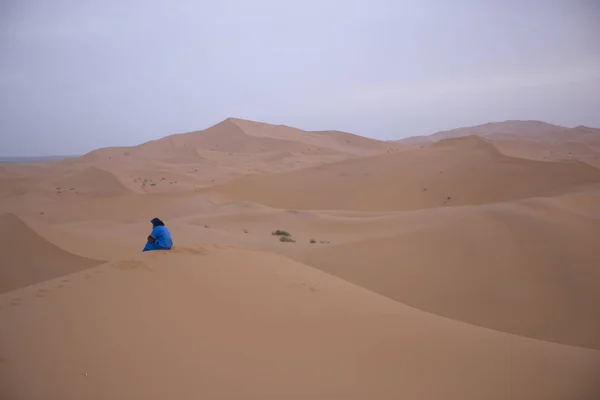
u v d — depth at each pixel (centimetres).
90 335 500
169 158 14512
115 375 433
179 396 416
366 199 6356
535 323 1370
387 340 619
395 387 496
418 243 2025
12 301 586
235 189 7412
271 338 571
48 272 1467
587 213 2553
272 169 10850
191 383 440
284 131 18825
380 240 2111
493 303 1500
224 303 654
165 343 508
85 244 1830
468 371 556
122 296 612
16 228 1742
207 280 730
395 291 1620
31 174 9531
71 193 7388
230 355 509
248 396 433
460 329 727
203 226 3619
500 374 557
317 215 3997
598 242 1900
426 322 733
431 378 527
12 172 9856
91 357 457
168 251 856
